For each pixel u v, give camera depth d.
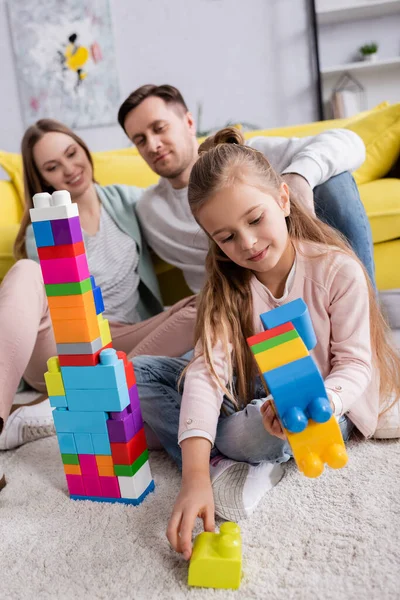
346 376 0.84
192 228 1.47
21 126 3.54
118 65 3.45
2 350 0.99
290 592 0.65
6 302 1.03
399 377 1.02
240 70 3.41
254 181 0.84
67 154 1.50
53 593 0.69
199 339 0.93
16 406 1.26
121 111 1.48
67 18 3.37
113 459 0.87
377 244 1.73
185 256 1.52
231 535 0.69
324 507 0.81
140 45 3.42
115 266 1.54
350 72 3.38
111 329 1.43
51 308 0.84
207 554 0.67
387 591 0.63
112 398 0.84
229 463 0.88
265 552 0.72
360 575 0.66
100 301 0.89
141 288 1.63
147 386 0.98
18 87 3.48
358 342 0.88
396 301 1.73
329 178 1.27
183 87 3.47
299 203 0.98
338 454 0.66
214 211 0.83
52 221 0.80
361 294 0.90
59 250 0.81
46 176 1.51
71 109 3.49
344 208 1.26
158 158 1.45
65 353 0.85
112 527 0.82
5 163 1.97
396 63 3.24
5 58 3.45
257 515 0.81
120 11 3.37
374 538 0.73
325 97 3.44
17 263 1.12
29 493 0.96
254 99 3.45
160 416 0.97
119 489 0.88
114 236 1.56
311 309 0.92
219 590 0.67
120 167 1.99
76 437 0.88
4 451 1.17
